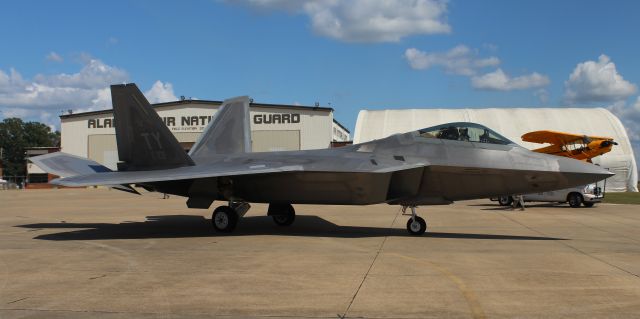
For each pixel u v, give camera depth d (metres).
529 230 13.62
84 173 13.98
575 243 10.95
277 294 6.26
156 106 57.62
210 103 56.81
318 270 7.75
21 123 117.94
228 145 16.00
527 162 11.68
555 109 50.25
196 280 7.07
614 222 15.98
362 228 13.93
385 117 49.84
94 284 6.86
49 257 9.10
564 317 5.28
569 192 24.84
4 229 14.06
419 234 12.29
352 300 5.96
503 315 5.34
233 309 5.60
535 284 6.77
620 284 6.77
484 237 11.99
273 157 13.62
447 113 49.78
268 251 9.70
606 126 46.28
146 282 6.96
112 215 18.62
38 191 51.25
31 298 6.11
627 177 43.75
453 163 11.97
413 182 12.23
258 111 55.75
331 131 55.06
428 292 6.34
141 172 13.31
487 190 12.00
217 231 12.98
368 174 11.78
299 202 12.88
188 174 11.99
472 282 6.89
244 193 13.24
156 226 14.59
